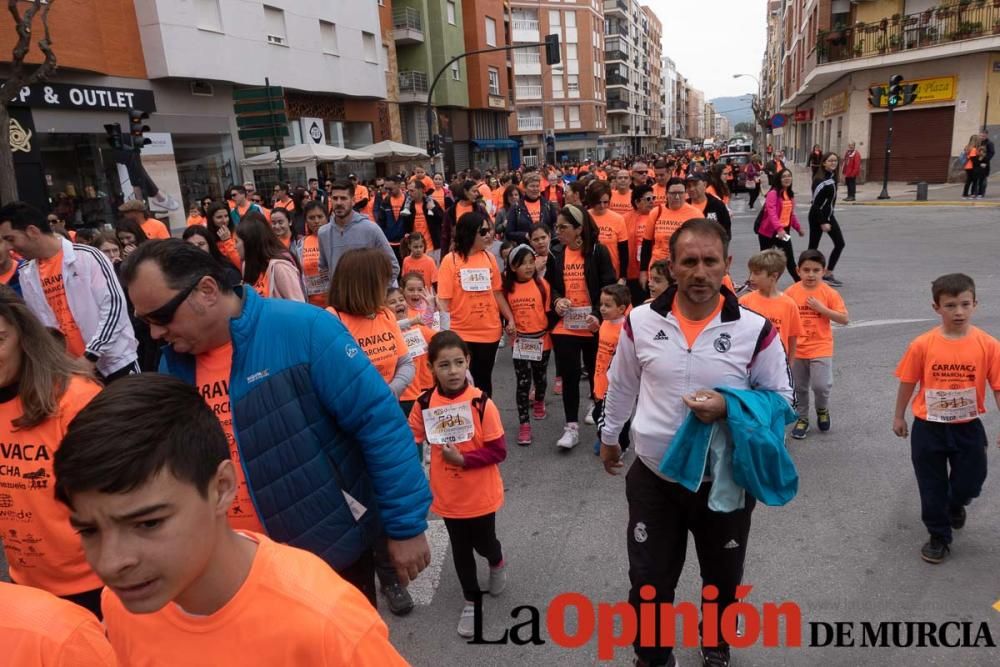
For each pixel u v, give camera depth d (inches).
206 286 74.6
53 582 94.5
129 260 74.3
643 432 104.0
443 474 129.2
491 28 1742.1
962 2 974.4
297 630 48.4
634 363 109.2
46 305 161.0
